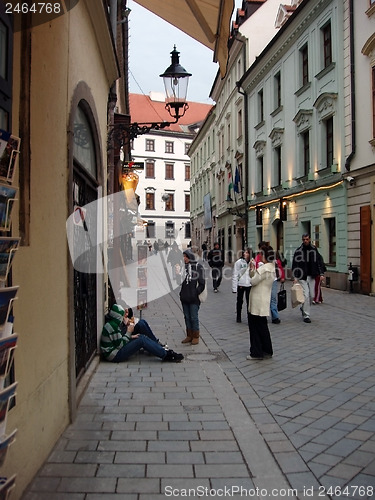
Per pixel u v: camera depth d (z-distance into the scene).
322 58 18.41
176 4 5.53
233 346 7.61
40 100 3.30
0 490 2.16
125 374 5.82
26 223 2.97
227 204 33.81
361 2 15.27
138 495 2.95
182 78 8.90
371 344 7.66
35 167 3.18
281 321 10.20
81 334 5.33
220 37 5.61
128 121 9.53
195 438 3.85
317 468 3.34
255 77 25.94
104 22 5.88
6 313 2.15
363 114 15.27
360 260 15.43
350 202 16.17
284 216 21.47
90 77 5.63
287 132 21.97
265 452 3.60
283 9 26.31
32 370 3.07
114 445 3.68
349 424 4.18
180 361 6.52
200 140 48.47
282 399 4.88
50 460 3.39
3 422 2.12
